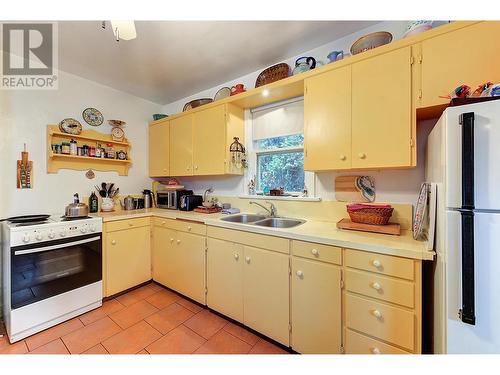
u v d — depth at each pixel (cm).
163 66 233
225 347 162
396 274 117
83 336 174
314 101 171
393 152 140
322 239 140
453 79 121
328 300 138
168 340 169
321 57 200
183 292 229
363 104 150
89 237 211
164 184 324
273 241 163
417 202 147
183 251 230
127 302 225
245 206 252
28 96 218
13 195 209
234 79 263
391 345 118
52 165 231
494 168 82
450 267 91
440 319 101
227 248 192
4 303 184
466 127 85
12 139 209
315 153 170
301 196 218
